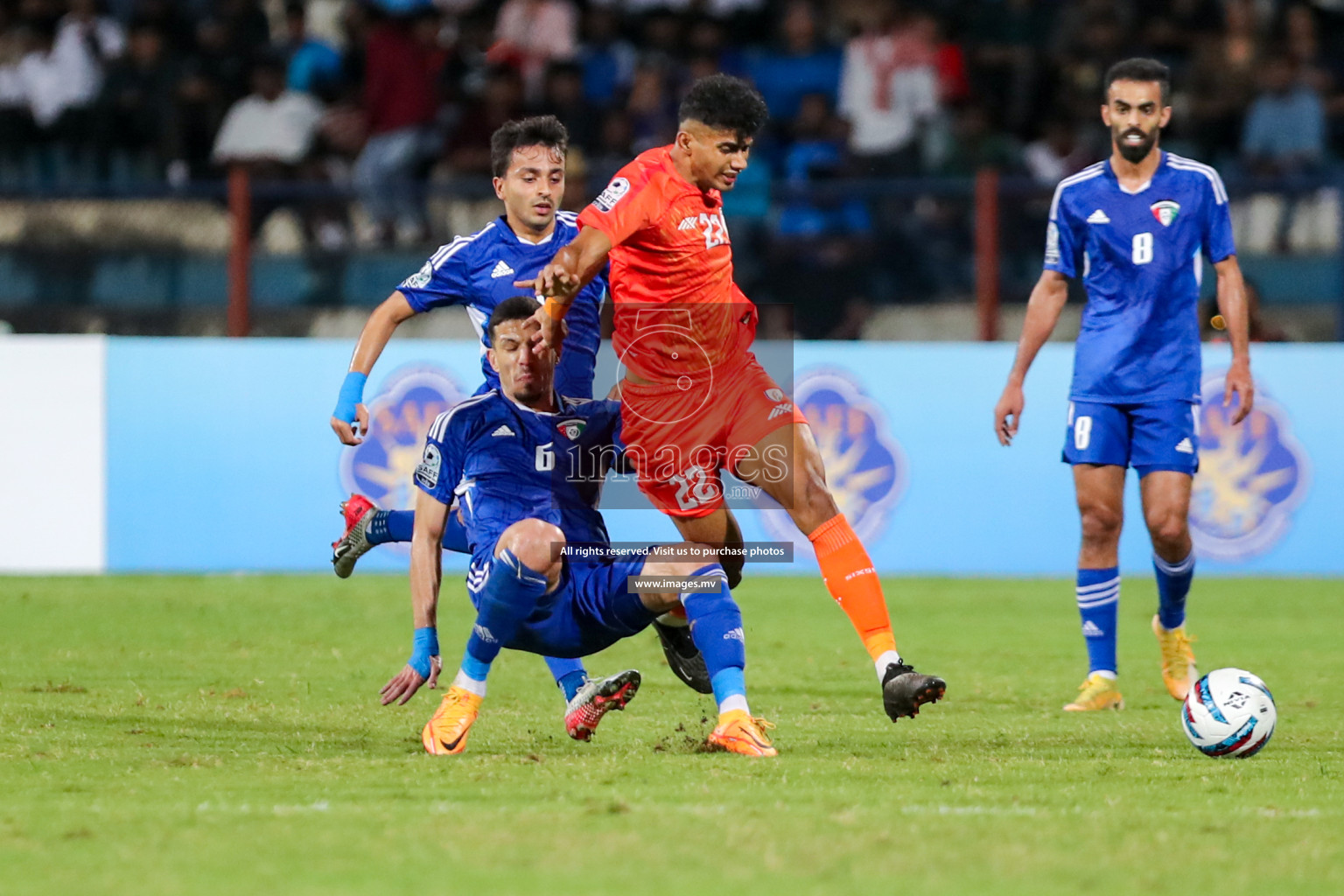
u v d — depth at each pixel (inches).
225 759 695.1
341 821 555.2
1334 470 1573.6
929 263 1711.4
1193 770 680.4
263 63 2162.9
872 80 2196.1
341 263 1695.4
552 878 479.2
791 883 475.8
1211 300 1611.7
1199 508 1571.1
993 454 1573.6
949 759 706.8
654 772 658.2
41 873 484.7
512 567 682.8
